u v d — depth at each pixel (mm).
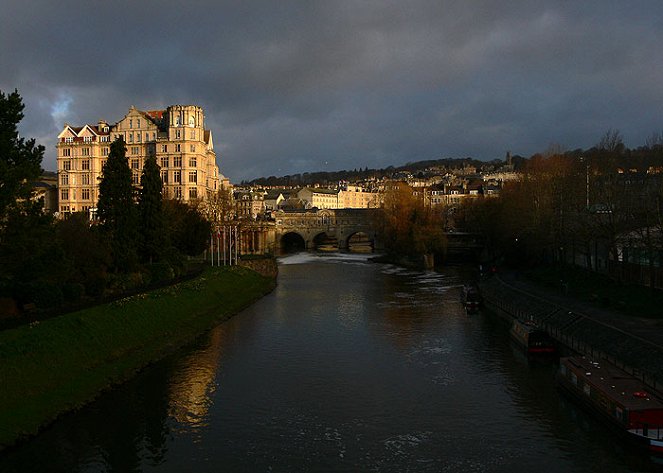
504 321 83500
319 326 80188
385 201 190250
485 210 167000
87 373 52156
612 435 41750
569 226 106688
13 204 51562
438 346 68688
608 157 104812
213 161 195000
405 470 37469
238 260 138875
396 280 133000
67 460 38406
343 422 45438
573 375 48938
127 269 85562
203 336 73750
